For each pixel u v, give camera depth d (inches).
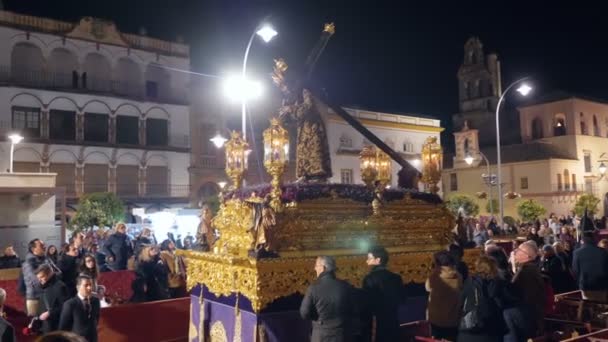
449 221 353.4
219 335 308.8
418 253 329.1
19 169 1422.2
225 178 1728.6
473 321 255.9
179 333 411.5
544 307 305.3
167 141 1644.9
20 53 1454.2
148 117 1617.9
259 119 1349.7
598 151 2066.9
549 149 1991.9
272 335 273.9
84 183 1510.8
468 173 2114.9
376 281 260.5
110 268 567.2
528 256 308.3
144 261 470.0
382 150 352.8
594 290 414.0
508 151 2071.9
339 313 240.7
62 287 334.6
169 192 1632.6
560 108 2038.6
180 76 1683.1
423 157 361.7
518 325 262.5
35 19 1469.0
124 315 384.8
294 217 286.0
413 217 335.9
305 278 282.8
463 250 354.9
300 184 296.0
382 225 321.1
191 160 1676.9
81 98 1510.8
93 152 1520.7
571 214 1802.4
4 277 535.2
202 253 324.2
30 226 912.9
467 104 2379.4
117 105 1563.7
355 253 301.4
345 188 307.6
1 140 1375.5
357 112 1755.7
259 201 282.5
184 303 417.4
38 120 1451.8
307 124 321.1
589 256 416.2
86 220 1121.4
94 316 302.7
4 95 1396.4
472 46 2377.0
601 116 2113.7
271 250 276.5
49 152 1457.9
